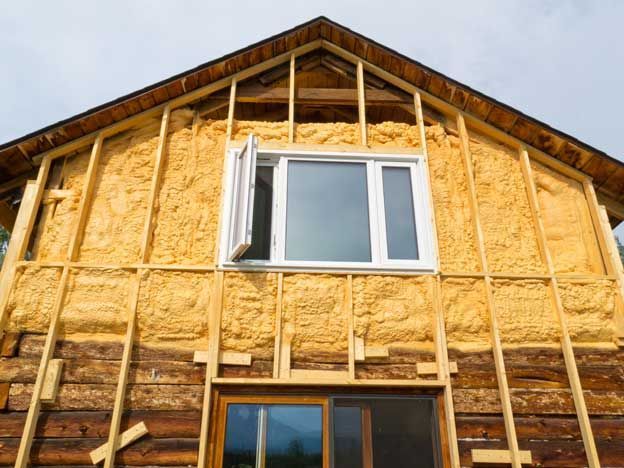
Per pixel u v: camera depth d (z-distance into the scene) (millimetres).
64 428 4629
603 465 4723
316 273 5500
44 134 6043
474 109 6852
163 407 4781
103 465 4484
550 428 4863
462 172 6500
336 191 6215
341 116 8164
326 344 5188
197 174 6223
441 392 4961
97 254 5578
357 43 7383
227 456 4605
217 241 5645
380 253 5770
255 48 7066
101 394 4809
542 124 6484
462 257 5809
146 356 5008
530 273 5699
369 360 5129
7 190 6492
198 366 4996
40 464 4488
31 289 5203
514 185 6473
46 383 4734
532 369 5160
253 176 5621
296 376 4961
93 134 6387
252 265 5469
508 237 6020
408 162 6512
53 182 6133
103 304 5195
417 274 5555
